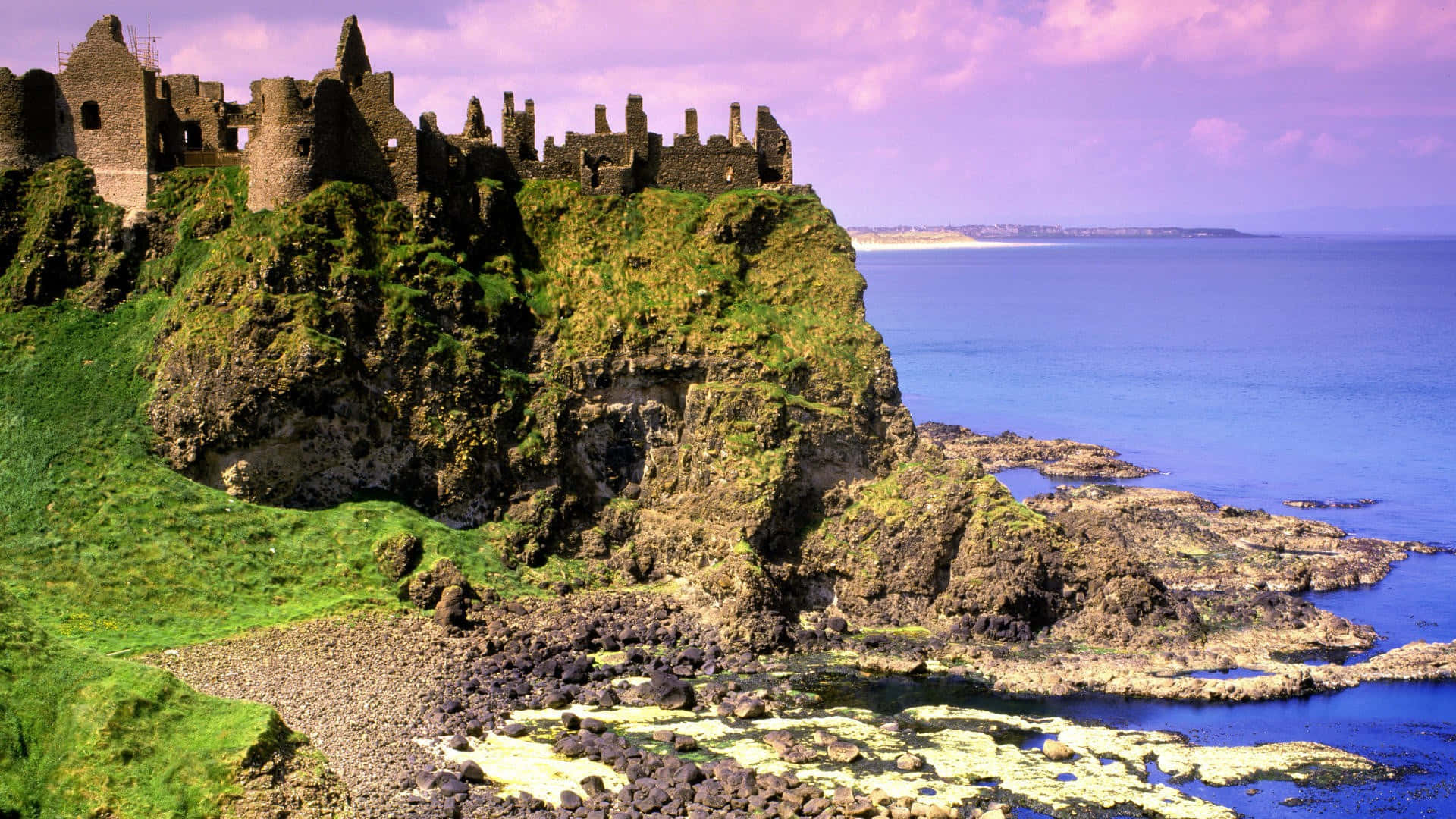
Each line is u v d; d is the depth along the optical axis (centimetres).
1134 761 9838
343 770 9044
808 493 13862
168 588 11456
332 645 11094
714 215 15075
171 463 12538
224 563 11850
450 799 8750
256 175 13800
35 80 14275
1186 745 10144
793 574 13400
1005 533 13088
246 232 13388
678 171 15525
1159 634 12594
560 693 10575
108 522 11800
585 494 13988
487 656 11294
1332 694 11275
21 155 14312
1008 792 9281
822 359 14375
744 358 14138
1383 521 17900
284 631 11231
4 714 8838
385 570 12262
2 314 13625
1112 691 11281
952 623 12900
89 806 8356
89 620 10912
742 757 9712
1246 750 10038
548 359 14150
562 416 13850
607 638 11819
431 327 13475
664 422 14188
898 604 13325
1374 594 14500
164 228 14188
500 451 13562
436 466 13288
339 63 14525
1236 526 16962
